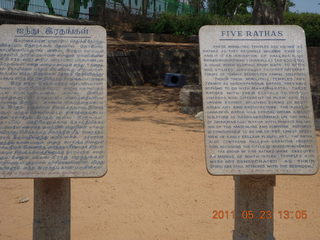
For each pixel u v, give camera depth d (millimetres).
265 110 2672
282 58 2787
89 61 2707
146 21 20297
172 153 6008
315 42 16641
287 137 2627
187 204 4176
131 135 7164
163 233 3514
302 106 2691
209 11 23094
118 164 5402
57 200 2680
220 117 2648
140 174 5059
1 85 2629
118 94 12469
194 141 6840
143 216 3871
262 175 2695
